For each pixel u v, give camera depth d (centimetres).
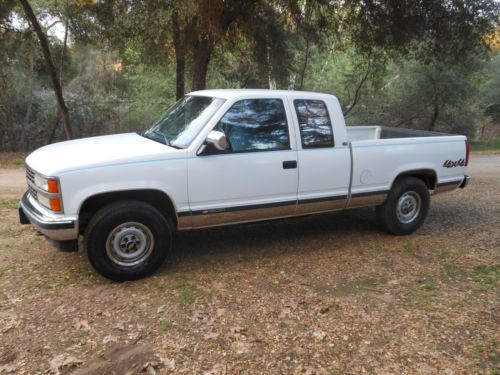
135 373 324
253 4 1284
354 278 488
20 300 422
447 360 342
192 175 477
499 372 328
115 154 461
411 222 635
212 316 402
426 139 630
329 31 1577
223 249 570
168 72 2200
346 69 2473
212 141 467
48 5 1706
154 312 407
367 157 580
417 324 392
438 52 1597
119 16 1380
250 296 441
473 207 807
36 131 2139
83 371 323
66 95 2211
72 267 502
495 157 1731
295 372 328
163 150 473
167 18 1158
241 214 512
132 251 468
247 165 502
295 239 612
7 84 1908
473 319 400
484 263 530
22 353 342
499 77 2997
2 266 500
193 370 328
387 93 2562
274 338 369
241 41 1541
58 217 435
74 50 2414
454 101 2380
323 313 411
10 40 1605
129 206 456
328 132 556
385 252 567
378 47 1697
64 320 389
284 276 490
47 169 440
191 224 493
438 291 456
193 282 470
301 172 535
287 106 531
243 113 507
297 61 2173
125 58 2186
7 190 933
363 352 352
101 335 369
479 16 1466
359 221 698
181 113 551
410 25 1425
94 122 2291
